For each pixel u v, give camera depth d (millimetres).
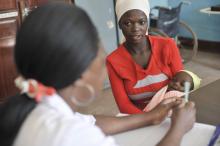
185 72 1335
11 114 610
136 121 986
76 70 583
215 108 1121
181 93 1254
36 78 594
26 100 624
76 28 577
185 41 4742
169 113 984
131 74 1424
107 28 3410
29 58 582
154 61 1430
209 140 892
